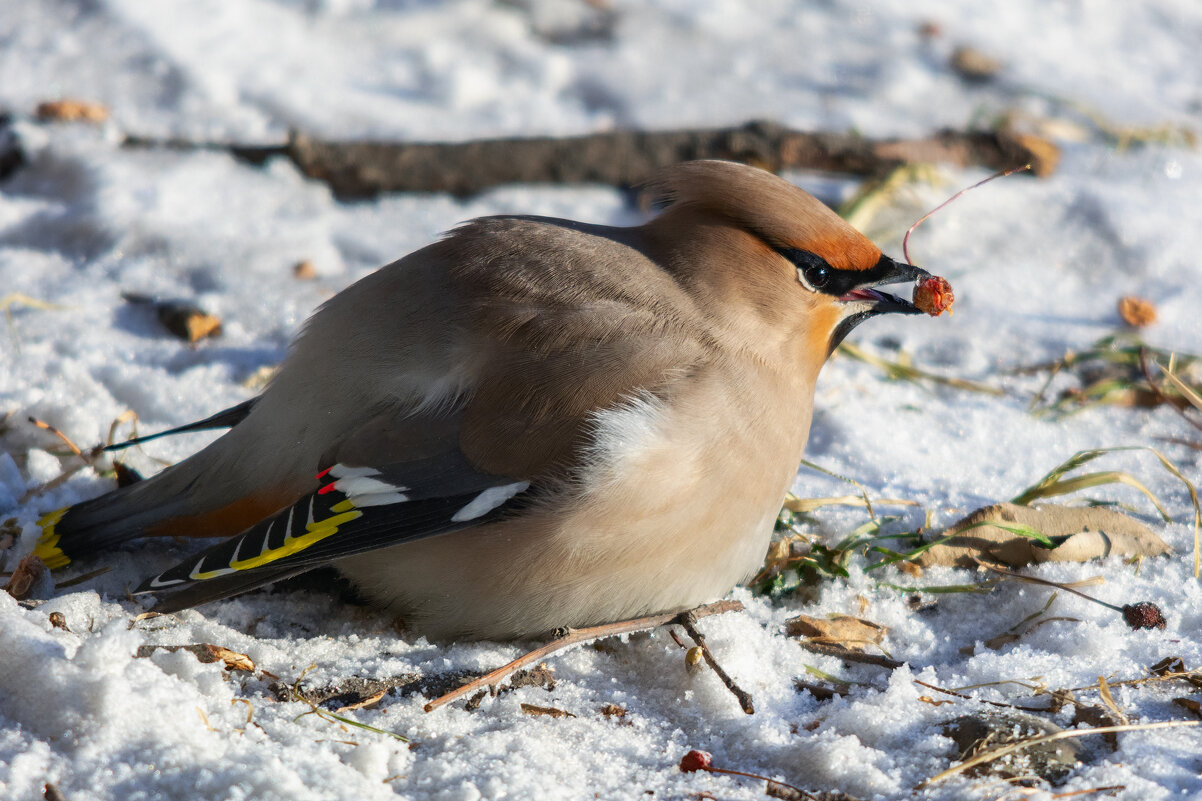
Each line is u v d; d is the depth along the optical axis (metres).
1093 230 13.89
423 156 14.08
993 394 11.35
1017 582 8.45
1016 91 16.50
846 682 7.55
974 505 9.53
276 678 7.10
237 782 5.86
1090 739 6.77
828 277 8.47
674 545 7.66
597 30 17.27
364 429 7.83
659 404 7.61
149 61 15.45
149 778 5.92
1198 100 16.77
